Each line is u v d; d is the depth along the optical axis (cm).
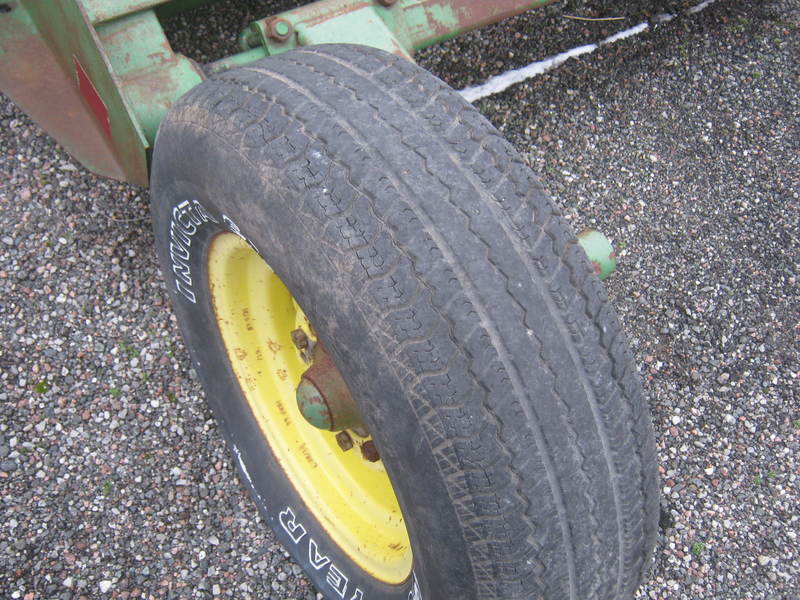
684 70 138
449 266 56
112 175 97
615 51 139
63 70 93
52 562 93
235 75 70
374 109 62
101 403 103
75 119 95
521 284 58
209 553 96
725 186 127
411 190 58
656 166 128
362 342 58
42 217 114
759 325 116
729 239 123
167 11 102
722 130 133
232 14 130
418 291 56
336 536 87
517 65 135
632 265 119
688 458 105
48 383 104
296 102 63
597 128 130
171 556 95
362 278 57
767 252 122
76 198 116
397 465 61
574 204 123
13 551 93
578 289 60
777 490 104
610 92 134
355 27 91
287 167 60
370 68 67
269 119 63
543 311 58
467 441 57
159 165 75
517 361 57
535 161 126
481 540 60
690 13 145
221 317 87
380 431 61
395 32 96
